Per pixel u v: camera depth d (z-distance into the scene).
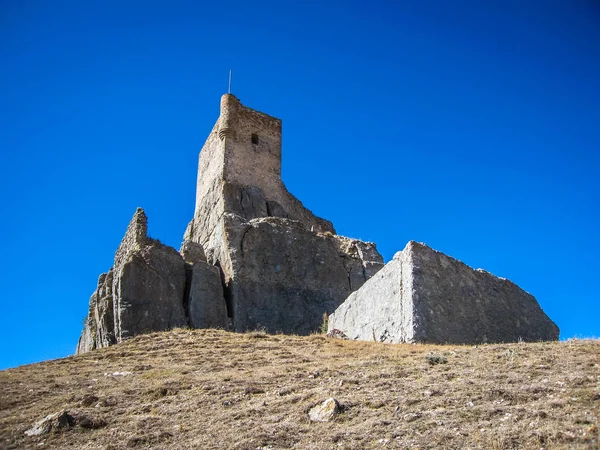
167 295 27.41
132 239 29.83
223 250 31.84
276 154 40.47
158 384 14.52
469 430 9.75
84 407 13.13
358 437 10.09
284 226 33.66
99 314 28.80
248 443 10.31
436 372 13.26
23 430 11.99
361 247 35.12
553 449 8.70
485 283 20.80
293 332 29.47
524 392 10.96
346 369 14.57
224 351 18.75
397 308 19.45
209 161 40.78
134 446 10.83
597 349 13.61
